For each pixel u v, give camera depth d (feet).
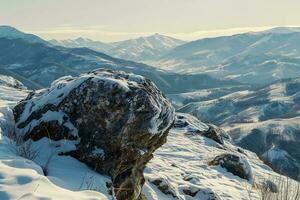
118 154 21.18
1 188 13.84
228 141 89.76
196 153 56.08
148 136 21.86
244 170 49.39
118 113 21.03
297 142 533.96
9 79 82.43
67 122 21.70
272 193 22.07
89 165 20.88
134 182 22.79
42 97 23.85
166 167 40.24
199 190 33.27
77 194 15.03
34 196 13.47
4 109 25.13
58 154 20.84
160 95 23.63
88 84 21.77
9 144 20.48
